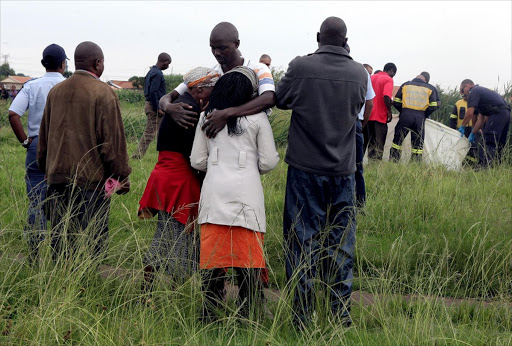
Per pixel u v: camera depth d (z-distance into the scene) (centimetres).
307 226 414
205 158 426
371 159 1021
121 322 375
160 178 445
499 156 1044
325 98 405
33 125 554
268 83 420
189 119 432
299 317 403
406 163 873
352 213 420
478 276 516
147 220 584
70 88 477
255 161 417
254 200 411
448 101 1507
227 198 407
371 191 745
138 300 412
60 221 456
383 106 1055
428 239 593
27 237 460
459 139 1059
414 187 743
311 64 409
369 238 609
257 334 373
